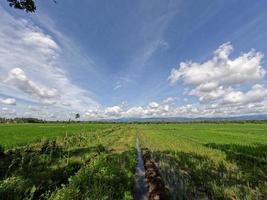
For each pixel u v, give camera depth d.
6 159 14.87
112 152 22.45
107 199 9.17
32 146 21.53
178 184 12.05
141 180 13.57
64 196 8.97
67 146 23.86
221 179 12.59
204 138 41.25
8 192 9.17
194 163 17.11
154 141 35.34
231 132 60.91
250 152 22.89
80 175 11.61
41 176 11.27
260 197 9.98
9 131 50.09
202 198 10.06
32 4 12.71
